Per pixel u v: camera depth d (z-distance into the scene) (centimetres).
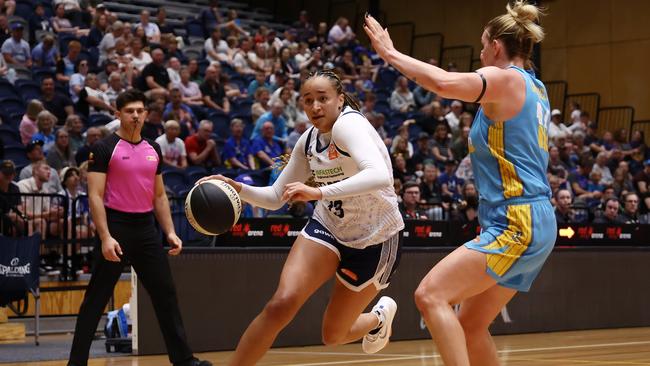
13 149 1412
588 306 1196
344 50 2383
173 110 1603
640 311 1241
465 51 2561
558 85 2453
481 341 504
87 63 1745
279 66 2059
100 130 1334
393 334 1048
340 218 519
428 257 1081
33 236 1023
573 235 1197
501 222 474
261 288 973
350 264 527
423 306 461
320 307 1008
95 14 1944
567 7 2439
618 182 1825
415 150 1859
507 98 467
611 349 939
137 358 891
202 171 1451
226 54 2103
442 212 1262
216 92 1834
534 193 473
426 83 447
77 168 1299
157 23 2131
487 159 482
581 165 1873
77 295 1232
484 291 496
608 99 2366
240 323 958
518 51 491
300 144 541
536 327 1150
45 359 884
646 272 1249
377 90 2183
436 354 898
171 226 738
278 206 550
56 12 1986
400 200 1299
